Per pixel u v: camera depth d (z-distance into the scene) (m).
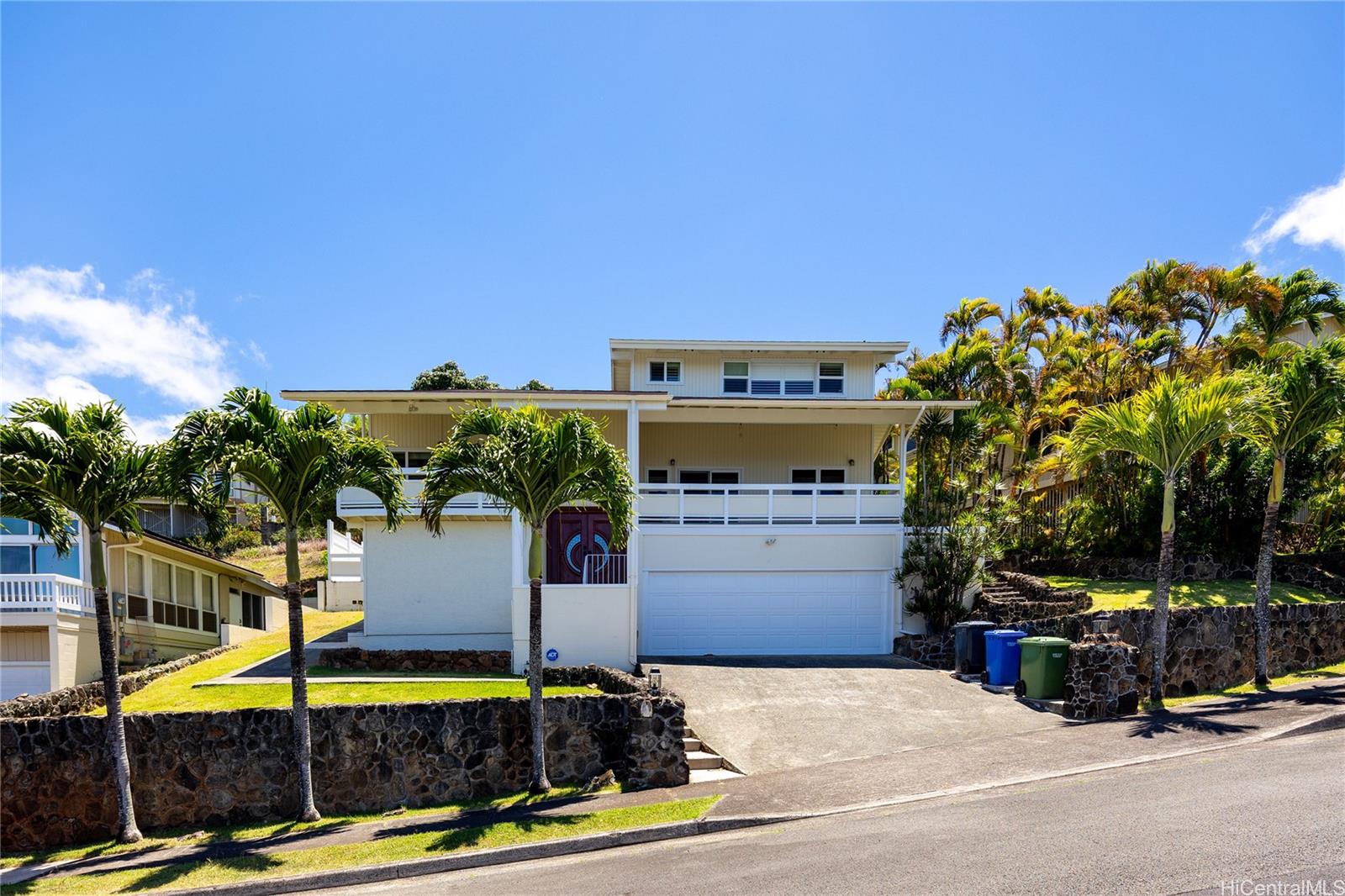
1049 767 10.51
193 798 11.58
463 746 12.01
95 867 9.84
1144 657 15.03
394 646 20.38
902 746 12.20
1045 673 14.30
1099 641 13.85
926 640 18.69
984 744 11.99
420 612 20.47
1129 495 22.83
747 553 20.73
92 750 11.45
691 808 10.05
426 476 11.49
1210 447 20.58
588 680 15.18
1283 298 22.34
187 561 24.72
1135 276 26.02
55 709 13.02
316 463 11.05
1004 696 14.82
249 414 10.87
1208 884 6.47
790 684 15.89
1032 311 32.78
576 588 17.80
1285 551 21.22
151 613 22.73
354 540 35.47
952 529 20.17
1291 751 10.22
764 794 10.41
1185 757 10.43
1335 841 7.07
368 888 8.66
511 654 18.33
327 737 11.80
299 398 20.00
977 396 26.81
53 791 11.30
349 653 18.20
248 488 12.27
